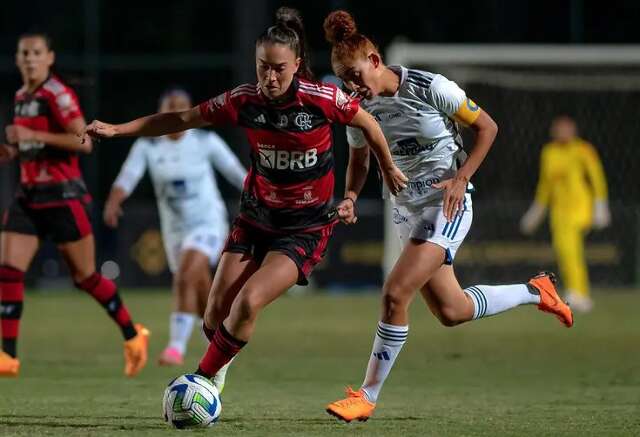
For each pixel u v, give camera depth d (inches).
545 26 2947.8
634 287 2657.5
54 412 955.3
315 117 835.4
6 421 893.2
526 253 2623.0
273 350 1596.9
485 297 975.6
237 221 903.1
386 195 968.9
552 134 2682.1
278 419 916.6
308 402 1053.2
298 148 847.1
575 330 1870.1
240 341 843.4
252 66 3006.9
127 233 2755.9
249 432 831.1
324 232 888.9
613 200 2699.3
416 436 823.7
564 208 2183.8
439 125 903.7
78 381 1234.0
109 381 1235.9
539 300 1019.9
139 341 1251.2
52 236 1194.0
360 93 877.2
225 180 2866.6
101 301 1230.3
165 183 1451.8
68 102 1166.3
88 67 2999.5
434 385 1230.9
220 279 889.5
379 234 2726.4
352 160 932.0
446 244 903.1
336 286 2723.9
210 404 843.4
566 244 2186.3
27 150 1173.1
